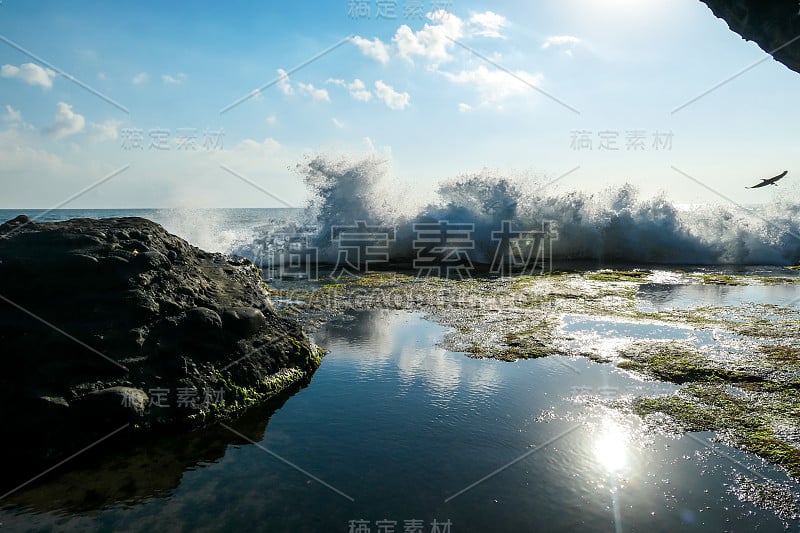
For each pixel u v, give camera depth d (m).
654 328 7.21
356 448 4.07
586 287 10.48
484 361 6.02
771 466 3.74
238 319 5.30
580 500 3.38
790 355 5.88
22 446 3.86
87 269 4.81
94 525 3.17
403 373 5.68
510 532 3.08
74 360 4.32
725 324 7.33
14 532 3.10
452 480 3.62
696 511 3.26
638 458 3.88
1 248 4.77
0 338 4.21
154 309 4.88
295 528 3.12
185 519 3.22
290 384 5.36
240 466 3.84
